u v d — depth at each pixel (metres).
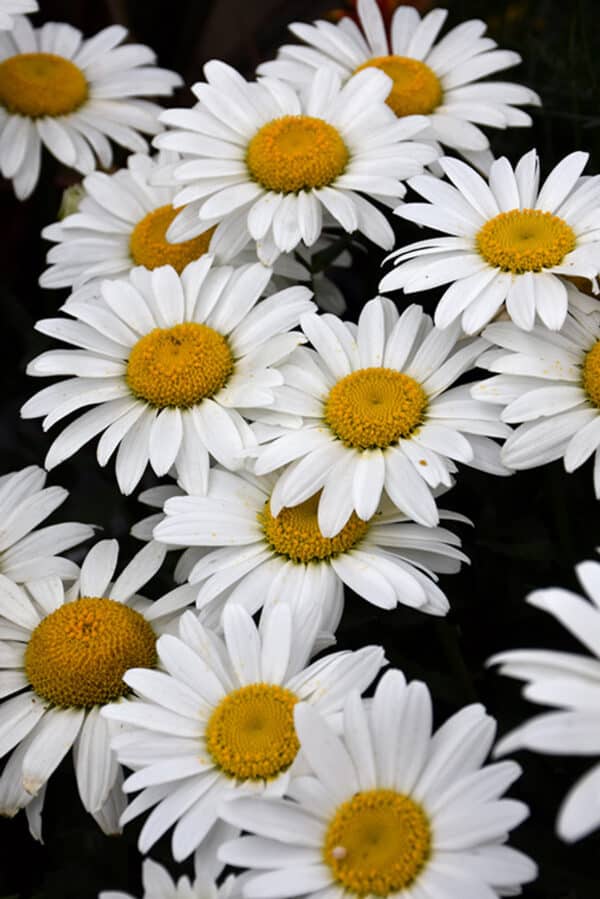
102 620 0.68
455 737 0.62
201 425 0.71
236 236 0.75
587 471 0.75
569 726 0.57
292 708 0.65
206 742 0.65
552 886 0.66
